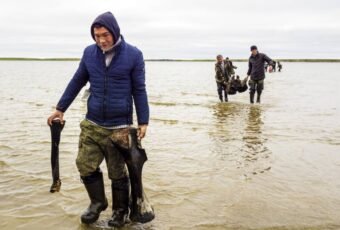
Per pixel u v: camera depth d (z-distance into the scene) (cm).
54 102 1455
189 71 6975
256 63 1387
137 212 371
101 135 360
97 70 353
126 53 352
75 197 451
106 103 354
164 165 582
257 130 855
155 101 1513
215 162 598
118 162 367
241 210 414
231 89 1466
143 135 367
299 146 695
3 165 579
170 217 398
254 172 546
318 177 521
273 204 429
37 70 6494
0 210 416
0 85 2484
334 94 1875
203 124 943
